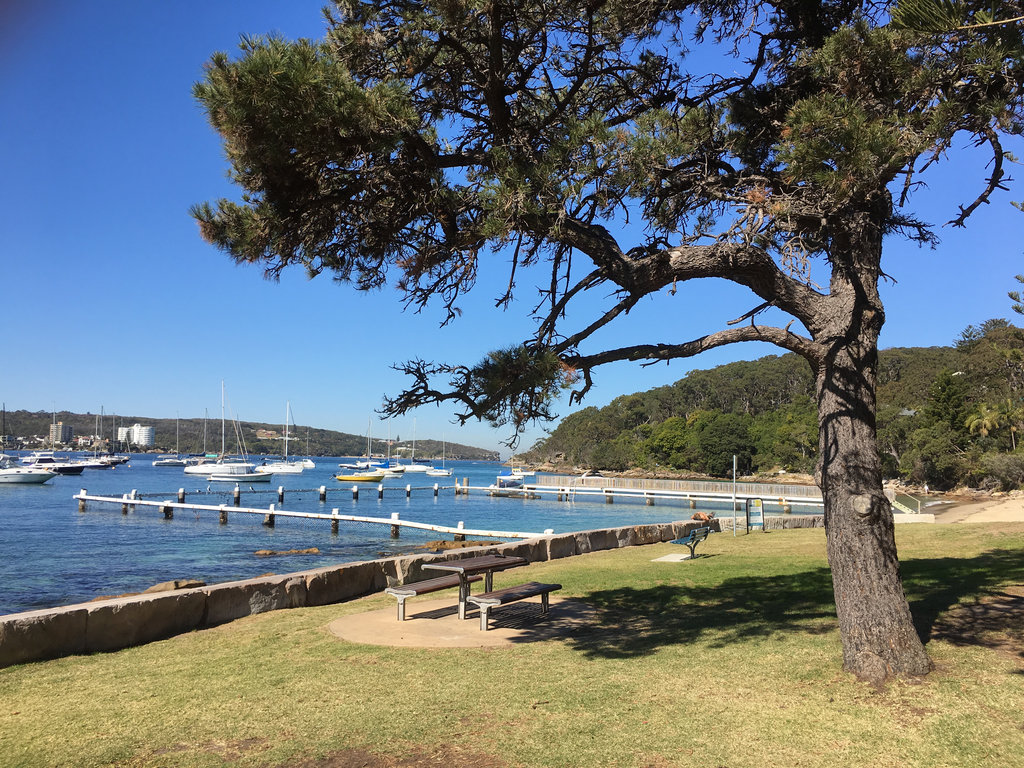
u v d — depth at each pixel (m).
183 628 8.23
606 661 6.37
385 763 4.27
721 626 7.57
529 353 5.41
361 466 167.12
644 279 5.89
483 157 6.17
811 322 6.00
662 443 118.62
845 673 5.47
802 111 4.94
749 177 6.23
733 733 4.50
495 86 6.00
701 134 7.08
